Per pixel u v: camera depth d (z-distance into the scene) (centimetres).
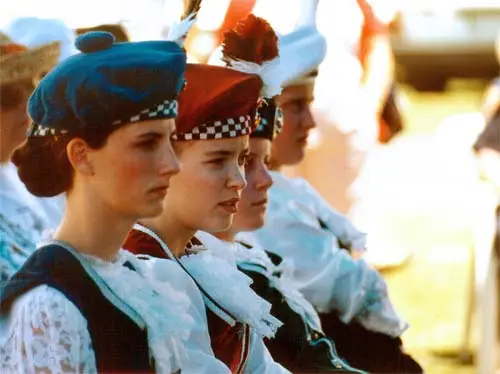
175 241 408
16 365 318
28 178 337
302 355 504
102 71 326
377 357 592
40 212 484
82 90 325
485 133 1006
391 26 1047
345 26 898
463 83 2544
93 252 335
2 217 459
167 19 780
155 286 353
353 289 584
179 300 355
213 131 398
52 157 334
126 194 331
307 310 518
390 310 597
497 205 989
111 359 324
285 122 573
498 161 997
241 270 493
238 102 400
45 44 479
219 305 407
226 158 405
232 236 473
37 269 326
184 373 357
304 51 558
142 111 328
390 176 1903
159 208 337
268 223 581
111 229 337
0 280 437
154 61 329
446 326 1174
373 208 1191
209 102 395
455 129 1931
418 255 1456
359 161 909
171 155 337
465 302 1265
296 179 621
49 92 330
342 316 587
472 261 1048
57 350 314
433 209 1741
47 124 331
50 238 342
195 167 401
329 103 885
